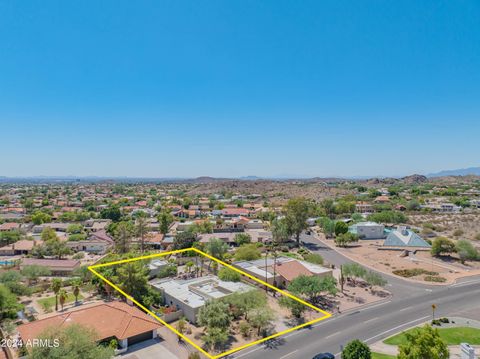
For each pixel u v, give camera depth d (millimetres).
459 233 104875
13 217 144500
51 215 148625
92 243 97812
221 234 108500
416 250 88625
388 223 126938
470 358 33156
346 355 32469
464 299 53719
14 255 92500
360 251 90875
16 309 47562
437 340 28734
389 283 62656
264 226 125438
